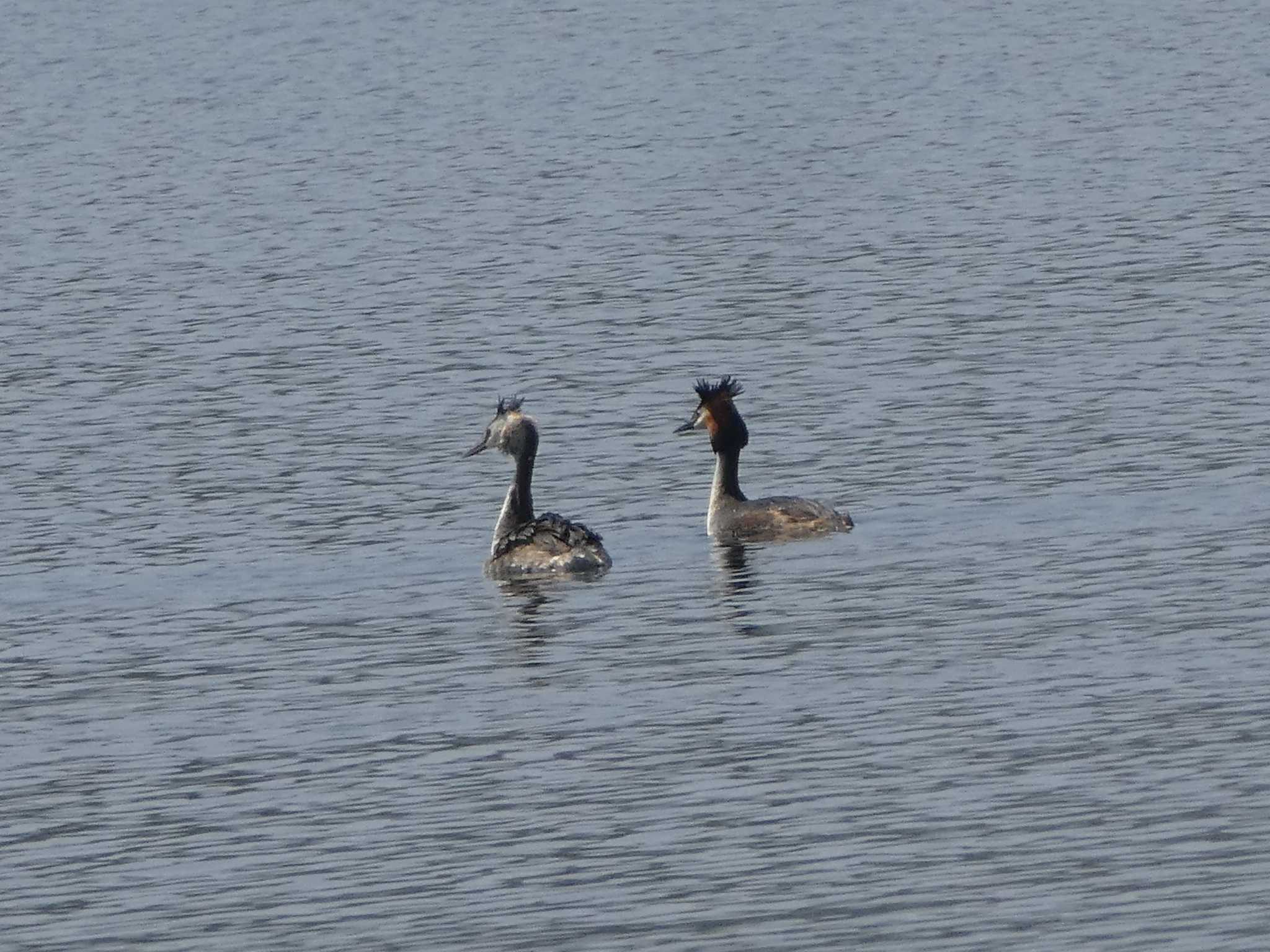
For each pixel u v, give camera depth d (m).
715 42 105.88
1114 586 30.81
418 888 21.69
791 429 41.62
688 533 35.22
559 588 32.19
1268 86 87.12
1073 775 23.80
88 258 61.81
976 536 33.81
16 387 46.97
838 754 24.78
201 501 37.78
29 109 91.56
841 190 69.19
